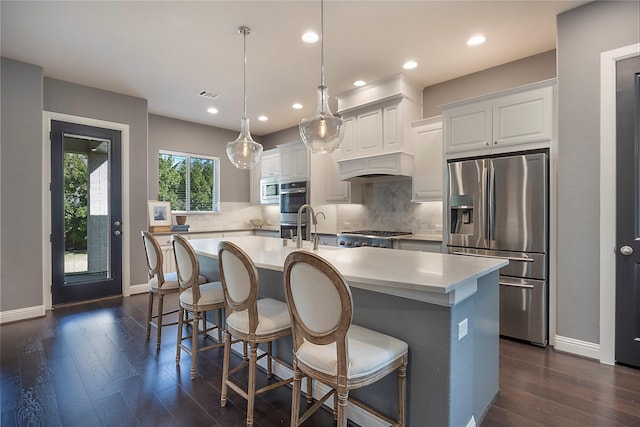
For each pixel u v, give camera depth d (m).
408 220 4.57
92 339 2.99
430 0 2.50
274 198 5.97
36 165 3.59
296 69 3.69
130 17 2.70
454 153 3.35
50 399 2.04
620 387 2.15
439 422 1.48
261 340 1.81
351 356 1.38
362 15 2.69
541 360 2.55
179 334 2.52
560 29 2.68
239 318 1.91
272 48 3.22
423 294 1.47
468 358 1.61
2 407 1.96
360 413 1.79
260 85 4.14
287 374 2.26
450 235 3.34
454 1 2.52
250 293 1.79
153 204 5.10
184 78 3.92
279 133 6.41
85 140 4.16
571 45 2.63
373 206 4.96
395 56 3.40
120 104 4.39
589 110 2.56
